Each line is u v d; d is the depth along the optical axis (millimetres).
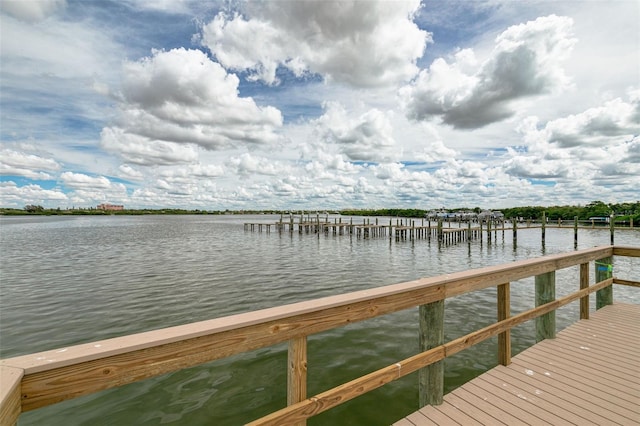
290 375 1856
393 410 4406
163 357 1361
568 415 2592
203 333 1445
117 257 20797
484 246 29547
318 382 5215
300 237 39250
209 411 4527
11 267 16844
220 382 5277
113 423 4277
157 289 11812
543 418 2551
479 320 8102
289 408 1773
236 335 1580
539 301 4199
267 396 4883
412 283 2535
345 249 26438
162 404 4691
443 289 2750
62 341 7113
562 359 3574
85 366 1182
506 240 34938
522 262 3633
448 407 2709
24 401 1071
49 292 11398
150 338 1323
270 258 20625
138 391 5016
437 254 23469
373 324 7746
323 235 42781
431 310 2727
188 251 24312
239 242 32281
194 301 10188
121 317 8648
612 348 3840
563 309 8906
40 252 23344
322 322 1937
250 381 5305
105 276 14352
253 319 1610
